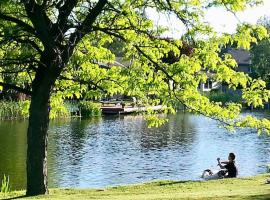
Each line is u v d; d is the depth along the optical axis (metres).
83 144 39.97
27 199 13.30
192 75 15.55
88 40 17.36
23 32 14.98
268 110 79.94
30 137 14.81
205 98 15.73
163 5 15.38
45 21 14.30
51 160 31.83
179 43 16.25
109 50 17.50
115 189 16.33
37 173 14.77
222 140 42.94
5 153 33.16
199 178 25.66
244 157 33.44
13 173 26.42
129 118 67.06
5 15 13.40
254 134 47.09
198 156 33.97
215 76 15.91
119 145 39.62
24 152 33.62
